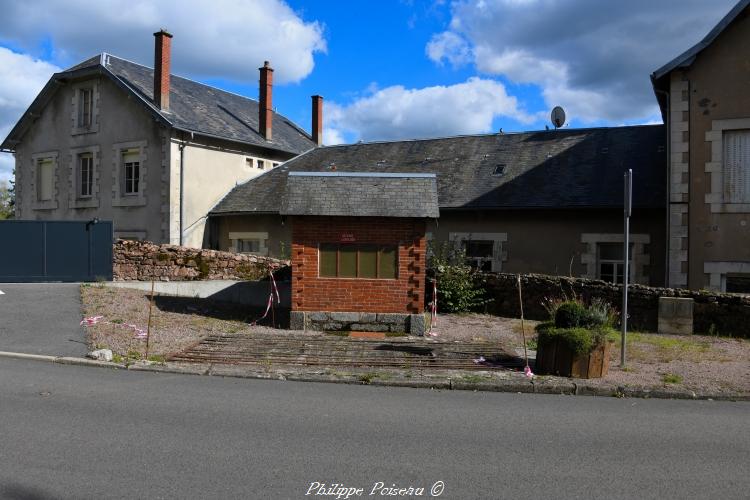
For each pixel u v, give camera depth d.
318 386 8.09
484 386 8.09
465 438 5.79
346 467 4.92
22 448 5.22
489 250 19.61
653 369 9.06
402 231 12.52
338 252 12.61
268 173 25.09
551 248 18.62
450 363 9.53
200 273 17.28
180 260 17.14
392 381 8.23
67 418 6.16
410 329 12.38
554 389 7.99
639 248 17.70
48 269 16.39
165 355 9.73
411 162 22.75
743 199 15.06
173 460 4.99
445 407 7.04
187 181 23.23
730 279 15.19
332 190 12.64
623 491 4.54
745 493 4.53
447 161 22.03
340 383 8.34
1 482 4.46
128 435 5.64
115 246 16.89
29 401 6.83
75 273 16.53
